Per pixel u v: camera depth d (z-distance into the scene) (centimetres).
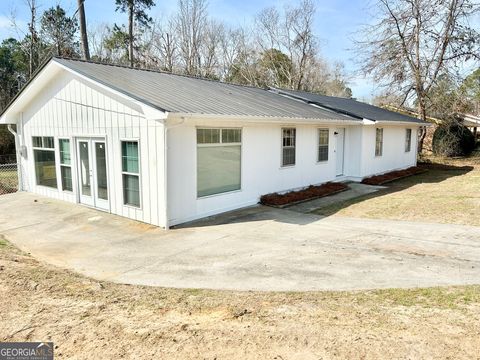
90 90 939
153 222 827
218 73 3494
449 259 574
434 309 391
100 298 436
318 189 1195
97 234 768
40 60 2448
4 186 1355
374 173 1541
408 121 1667
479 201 1000
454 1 1964
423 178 1561
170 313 392
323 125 1278
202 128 858
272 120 951
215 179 912
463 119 2292
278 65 3500
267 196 1053
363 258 587
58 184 1120
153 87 934
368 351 306
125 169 879
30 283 475
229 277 520
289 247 657
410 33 2069
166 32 3281
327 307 403
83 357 302
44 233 783
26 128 1223
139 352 309
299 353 306
